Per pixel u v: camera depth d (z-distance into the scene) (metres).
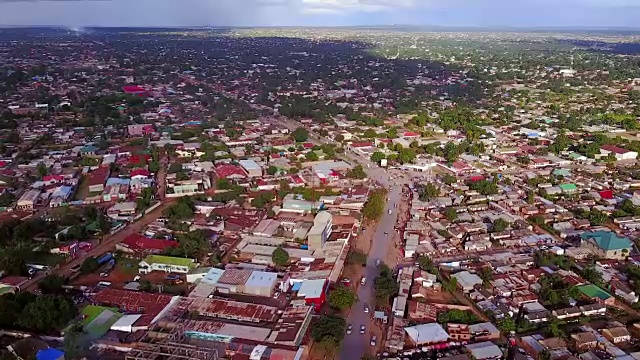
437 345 101.88
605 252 137.88
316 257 137.00
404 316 112.19
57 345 99.00
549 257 137.12
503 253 143.38
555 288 123.56
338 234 151.00
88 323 103.94
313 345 102.06
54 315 102.56
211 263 134.88
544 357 96.81
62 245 140.12
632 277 126.50
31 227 147.88
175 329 101.00
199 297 115.50
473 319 110.44
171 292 121.19
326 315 111.12
